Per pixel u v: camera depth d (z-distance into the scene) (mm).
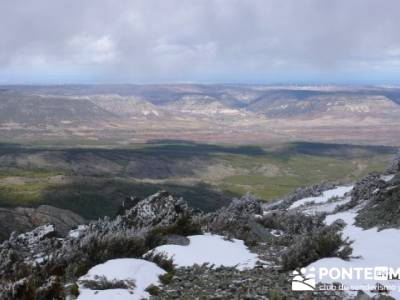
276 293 10422
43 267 12281
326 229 20734
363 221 23516
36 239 21594
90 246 13461
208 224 20000
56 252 13453
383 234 18906
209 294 10758
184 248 15227
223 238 17484
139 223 20344
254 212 33406
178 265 13680
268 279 11898
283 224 24750
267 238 20062
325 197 45406
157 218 20375
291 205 47344
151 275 11789
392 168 39188
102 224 21953
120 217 21172
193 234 17766
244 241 17984
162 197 21703
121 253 13578
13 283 10008
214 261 14273
